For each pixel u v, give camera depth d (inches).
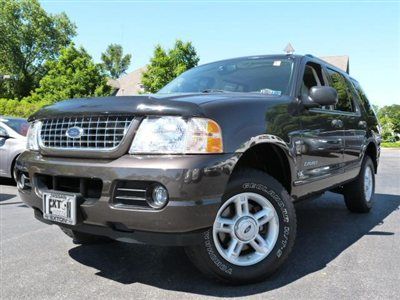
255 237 125.5
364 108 227.8
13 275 134.6
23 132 336.2
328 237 179.8
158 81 1072.8
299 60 167.9
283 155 138.0
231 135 115.6
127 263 145.5
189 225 106.3
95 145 118.0
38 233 185.9
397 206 251.9
